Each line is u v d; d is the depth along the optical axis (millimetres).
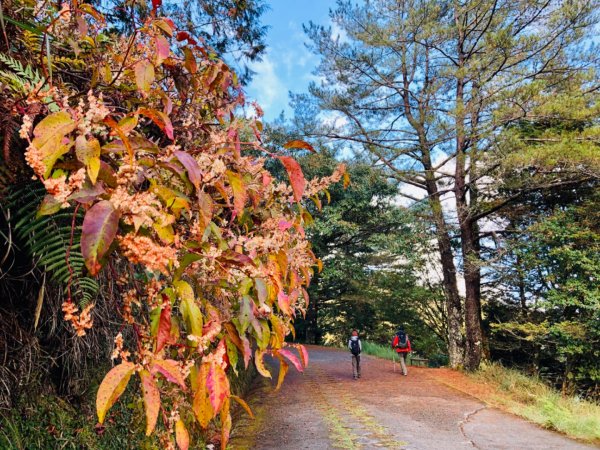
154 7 1229
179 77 1697
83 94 1349
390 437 5121
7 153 974
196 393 1008
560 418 5840
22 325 1556
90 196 820
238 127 1796
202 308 1449
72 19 1374
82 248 748
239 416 5965
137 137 969
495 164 8633
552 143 8742
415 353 17391
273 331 1469
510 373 9594
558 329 8891
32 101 951
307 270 1984
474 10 10133
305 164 12031
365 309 20766
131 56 1568
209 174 1222
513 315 11820
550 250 9594
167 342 1021
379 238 12008
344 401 7184
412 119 11602
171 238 950
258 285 1334
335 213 12758
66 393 1938
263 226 1668
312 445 4738
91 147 837
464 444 4945
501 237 10875
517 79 8852
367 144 12023
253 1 5363
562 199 10680
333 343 23891
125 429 2275
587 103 8750
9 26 1229
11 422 1547
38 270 1354
